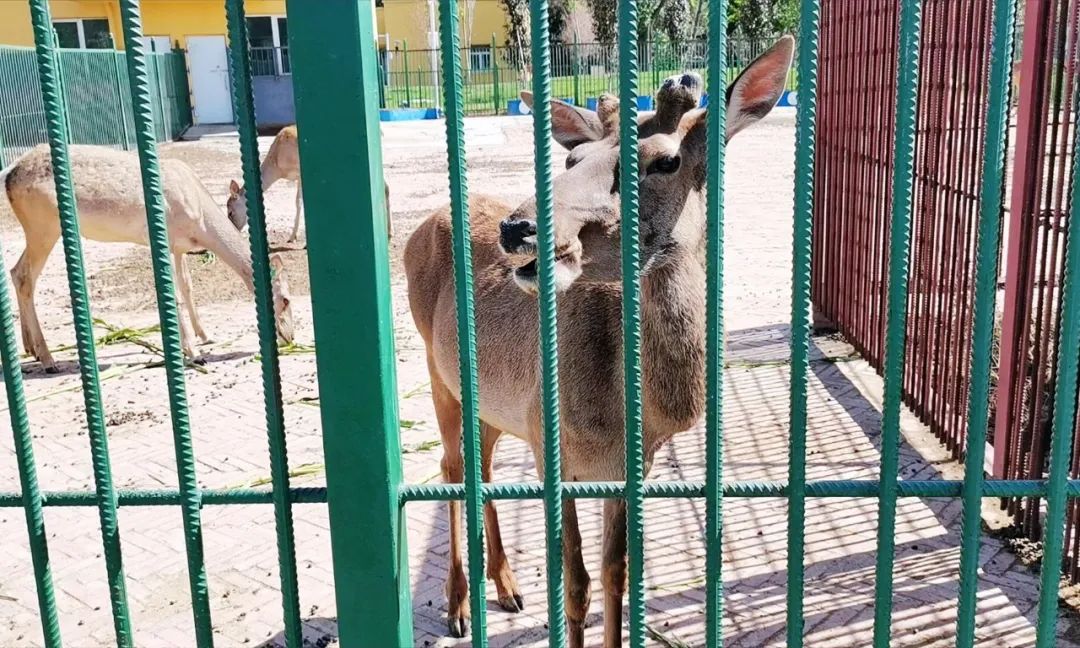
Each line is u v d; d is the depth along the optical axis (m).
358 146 1.97
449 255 4.43
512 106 35.53
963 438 5.51
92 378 2.26
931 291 5.94
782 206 15.02
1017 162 4.62
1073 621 3.98
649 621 4.14
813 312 8.60
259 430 6.71
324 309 2.04
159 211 2.14
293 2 1.93
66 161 2.16
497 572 4.34
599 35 40.28
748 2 40.41
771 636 4.00
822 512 5.06
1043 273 4.33
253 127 2.07
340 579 2.18
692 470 5.64
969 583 2.23
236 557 4.89
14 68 18.86
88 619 4.36
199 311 10.40
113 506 2.34
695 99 3.22
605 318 3.39
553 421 2.18
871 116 6.96
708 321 2.12
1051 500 2.19
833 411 6.47
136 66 2.07
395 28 42.28
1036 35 4.37
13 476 6.03
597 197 2.97
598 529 5.08
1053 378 4.38
